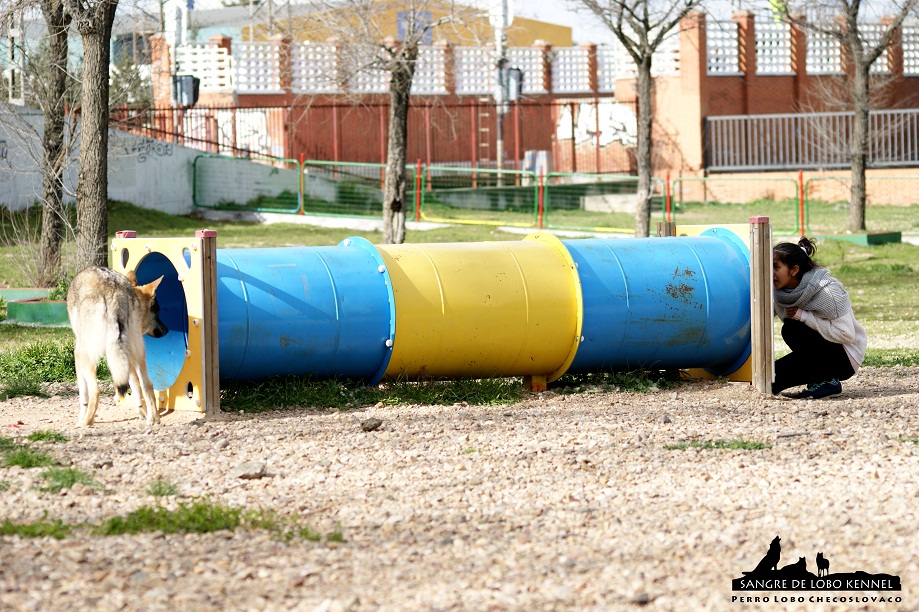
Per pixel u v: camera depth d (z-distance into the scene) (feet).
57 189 64.80
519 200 123.95
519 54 144.15
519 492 24.31
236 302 33.71
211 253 32.68
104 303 31.60
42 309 56.90
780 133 139.85
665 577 18.67
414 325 35.32
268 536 21.09
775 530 21.09
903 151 136.56
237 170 111.24
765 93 141.90
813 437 29.35
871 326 56.49
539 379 38.52
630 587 18.16
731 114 140.56
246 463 26.37
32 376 41.32
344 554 20.02
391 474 26.11
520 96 130.52
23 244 70.23
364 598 17.72
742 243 39.60
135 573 18.86
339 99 126.31
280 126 122.93
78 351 32.78
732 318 38.06
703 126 138.00
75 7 45.27
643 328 37.24
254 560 19.65
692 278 37.96
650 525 21.63
